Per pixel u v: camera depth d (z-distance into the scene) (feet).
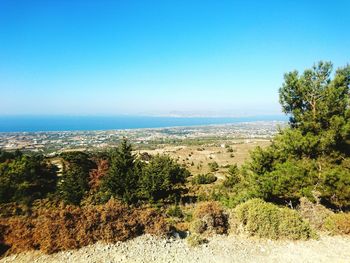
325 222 48.73
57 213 41.27
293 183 60.29
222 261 37.73
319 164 61.31
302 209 53.01
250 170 70.85
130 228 42.78
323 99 61.77
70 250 38.47
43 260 36.58
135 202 104.78
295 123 66.54
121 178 106.63
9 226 40.34
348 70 61.57
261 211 46.44
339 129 58.44
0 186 86.84
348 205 59.72
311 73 62.64
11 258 37.06
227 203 78.54
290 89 64.80
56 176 113.50
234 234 46.29
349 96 60.85
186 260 37.65
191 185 163.22
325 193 58.29
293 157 65.67
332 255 39.04
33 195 91.71
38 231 39.01
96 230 40.88
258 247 41.91
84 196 100.68
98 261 36.52
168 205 107.86
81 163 121.29
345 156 62.13
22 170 98.43
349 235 45.75
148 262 36.73
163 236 43.80
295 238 44.01
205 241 43.47
